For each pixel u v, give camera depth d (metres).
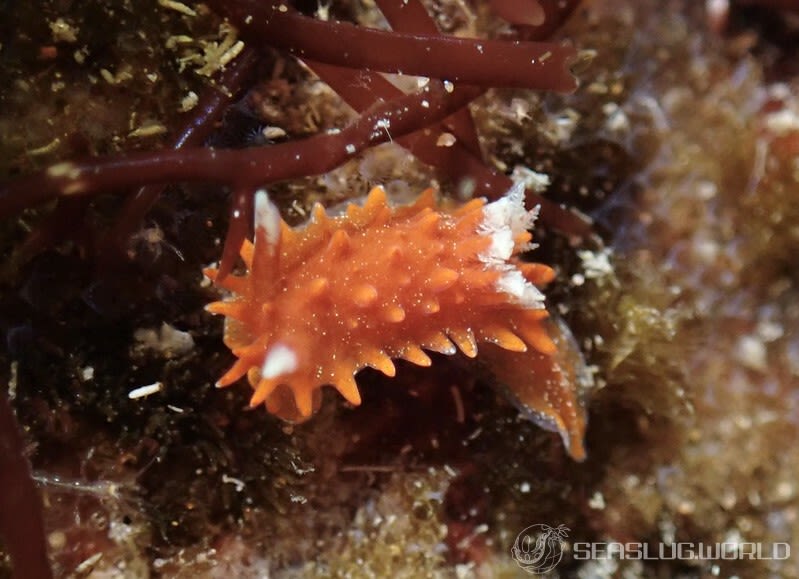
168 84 0.05
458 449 0.06
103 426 0.05
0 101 0.05
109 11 0.05
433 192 0.05
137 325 0.05
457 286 0.05
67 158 0.05
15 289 0.05
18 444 0.05
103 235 0.05
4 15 0.05
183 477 0.06
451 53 0.05
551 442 0.06
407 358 0.05
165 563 0.06
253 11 0.05
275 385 0.05
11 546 0.05
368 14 0.06
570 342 0.06
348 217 0.05
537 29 0.06
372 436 0.06
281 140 0.06
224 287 0.05
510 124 0.06
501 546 0.06
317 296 0.05
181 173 0.05
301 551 0.06
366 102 0.05
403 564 0.06
